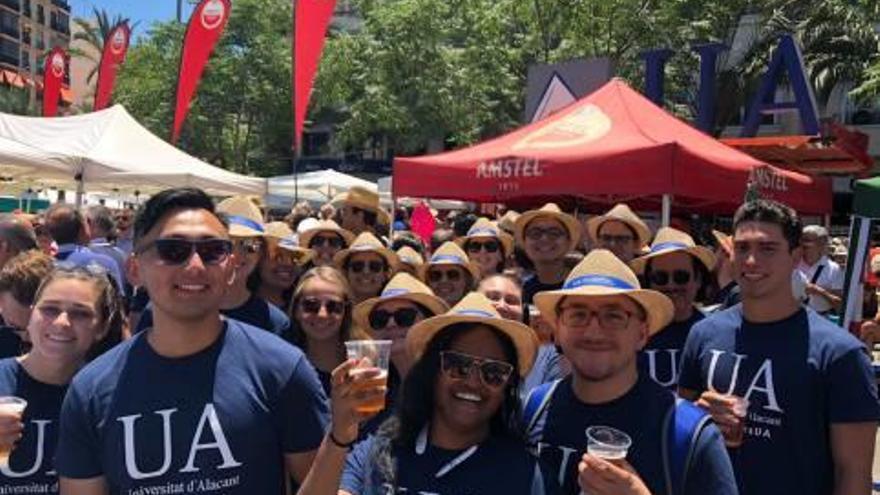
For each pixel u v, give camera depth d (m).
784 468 3.16
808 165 10.19
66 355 3.02
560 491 2.58
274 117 38.50
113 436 2.40
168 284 2.41
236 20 36.97
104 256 6.82
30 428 2.96
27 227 5.36
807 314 3.29
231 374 2.46
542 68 12.16
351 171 44.41
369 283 5.70
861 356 3.15
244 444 2.42
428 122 34.72
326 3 10.28
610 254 2.78
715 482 2.45
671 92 27.09
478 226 7.11
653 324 2.72
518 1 26.38
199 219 2.46
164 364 2.45
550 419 2.75
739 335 3.37
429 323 2.70
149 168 12.55
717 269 5.39
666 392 2.65
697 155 6.33
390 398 3.68
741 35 28.62
